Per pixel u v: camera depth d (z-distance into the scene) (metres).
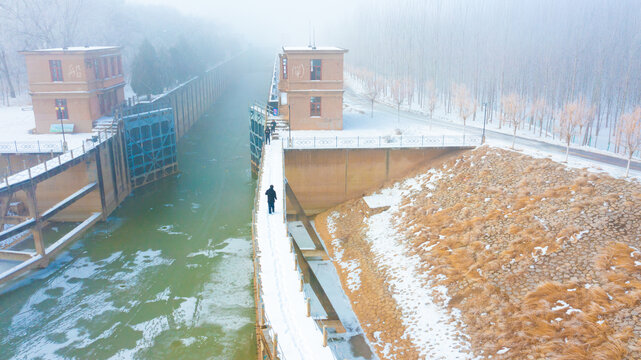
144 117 56.12
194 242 42.16
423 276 30.42
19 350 27.92
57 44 93.44
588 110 60.03
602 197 30.25
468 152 43.78
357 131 52.75
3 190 32.47
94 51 51.81
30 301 32.88
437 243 32.91
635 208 28.44
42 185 45.34
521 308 24.45
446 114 74.00
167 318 31.17
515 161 39.00
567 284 24.52
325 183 46.06
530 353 21.89
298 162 45.28
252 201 52.00
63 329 29.97
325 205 46.66
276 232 27.34
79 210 46.00
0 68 83.12
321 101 51.97
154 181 58.34
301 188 46.06
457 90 75.25
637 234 26.41
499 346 23.03
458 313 26.31
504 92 85.94
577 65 81.12
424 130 54.44
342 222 43.03
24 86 88.44
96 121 52.47
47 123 51.00
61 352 27.84
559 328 22.48
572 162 36.59
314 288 32.25
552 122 70.94
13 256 36.97
